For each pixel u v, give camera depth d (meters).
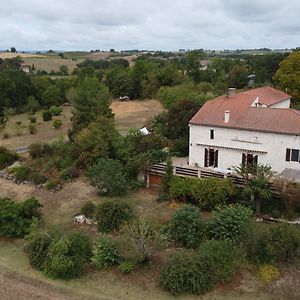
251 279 26.97
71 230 34.12
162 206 37.94
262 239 28.55
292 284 26.39
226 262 26.95
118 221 33.72
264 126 39.75
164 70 110.44
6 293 26.05
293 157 38.62
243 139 40.84
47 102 102.00
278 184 34.66
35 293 26.06
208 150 43.22
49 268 28.08
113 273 28.08
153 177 42.16
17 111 96.25
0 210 33.34
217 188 36.06
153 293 25.98
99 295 25.88
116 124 75.19
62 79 115.62
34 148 53.66
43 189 43.81
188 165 44.69
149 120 67.94
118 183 40.31
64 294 25.98
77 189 43.09
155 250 30.25
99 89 70.06
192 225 30.94
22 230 33.34
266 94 50.94
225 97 46.81
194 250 30.12
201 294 25.72
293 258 28.47
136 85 108.38
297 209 34.03
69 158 49.00
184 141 49.16
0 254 31.02
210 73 111.44
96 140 48.03
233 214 30.78
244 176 36.19
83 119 60.81
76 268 27.78
